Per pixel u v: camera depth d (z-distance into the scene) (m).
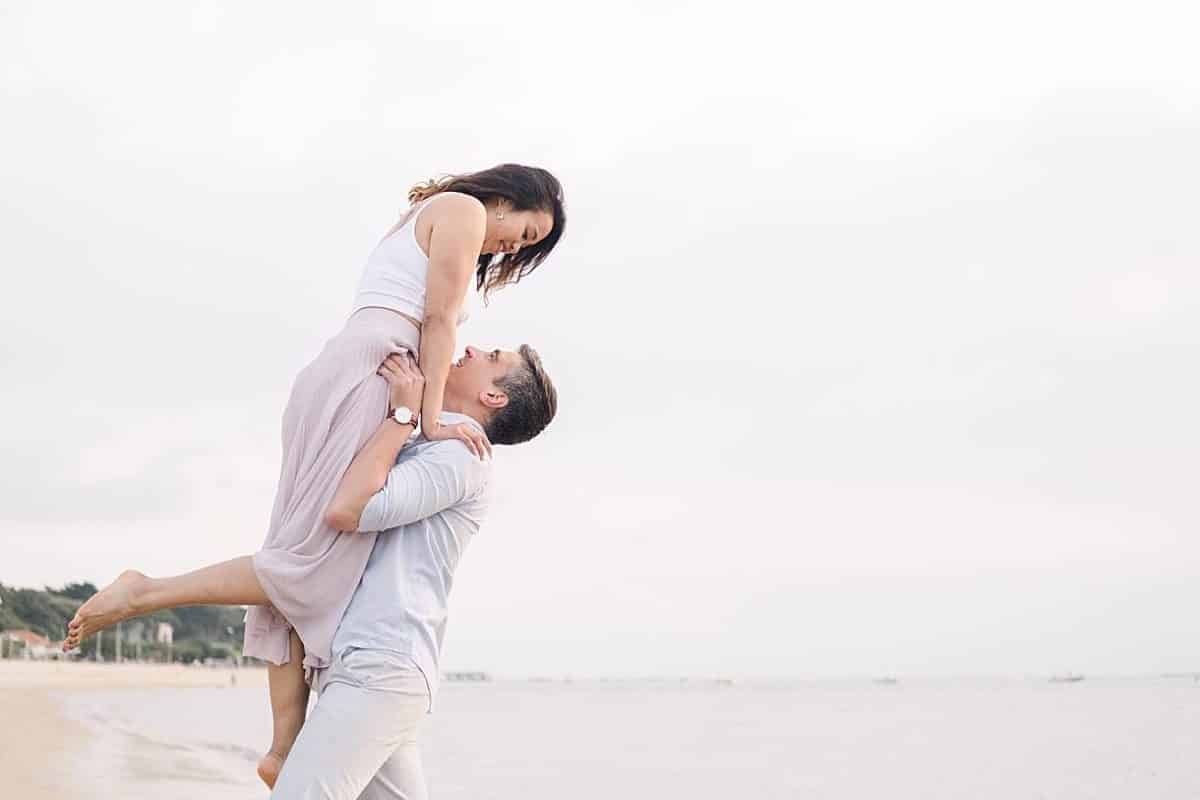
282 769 2.56
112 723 23.30
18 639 84.81
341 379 2.73
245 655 2.78
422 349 2.79
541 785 13.59
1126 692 53.06
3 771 10.67
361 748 2.54
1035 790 13.82
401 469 2.69
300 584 2.62
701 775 14.98
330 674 2.63
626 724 27.89
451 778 14.35
